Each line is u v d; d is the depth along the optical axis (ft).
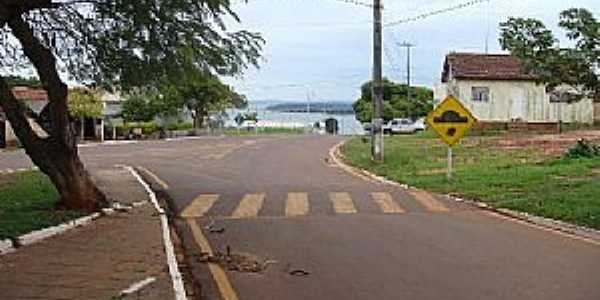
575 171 77.77
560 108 181.57
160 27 60.08
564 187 67.05
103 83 65.87
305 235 47.60
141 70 62.85
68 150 57.72
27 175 92.32
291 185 80.89
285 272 36.37
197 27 60.85
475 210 59.98
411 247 42.91
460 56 186.19
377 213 58.08
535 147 117.70
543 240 45.16
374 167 103.96
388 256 40.19
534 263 38.01
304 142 183.73
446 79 198.49
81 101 185.47
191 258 40.40
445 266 37.40
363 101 322.96
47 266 36.35
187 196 70.85
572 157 91.45
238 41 63.67
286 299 31.12
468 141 137.90
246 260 39.55
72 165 57.88
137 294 31.17
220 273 36.35
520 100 181.57
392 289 32.53
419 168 96.27
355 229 49.90
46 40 61.93
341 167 109.40
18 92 174.70
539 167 84.33
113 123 229.45
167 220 54.44
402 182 82.79
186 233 49.32
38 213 53.16
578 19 96.17
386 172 95.76
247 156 133.49
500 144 127.34
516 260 38.83
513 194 65.62
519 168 84.53
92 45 62.39
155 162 121.60
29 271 35.12
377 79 110.73
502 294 31.48
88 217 53.67
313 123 390.01
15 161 127.03
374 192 72.69
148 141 197.36
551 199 59.88
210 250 42.75
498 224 52.06
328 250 42.16
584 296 31.09
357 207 61.62
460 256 40.04
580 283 33.42
